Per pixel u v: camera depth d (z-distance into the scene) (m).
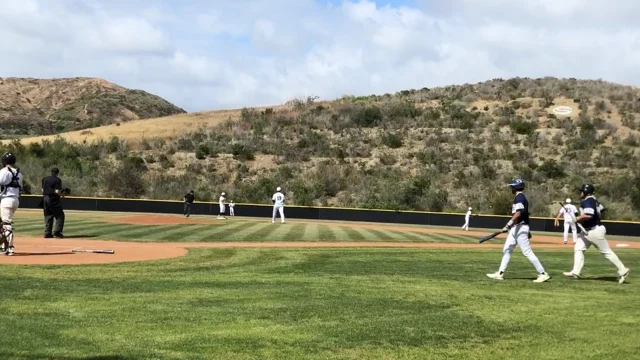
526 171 48.25
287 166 52.34
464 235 27.89
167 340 6.57
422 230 31.98
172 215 37.94
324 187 47.22
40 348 6.11
